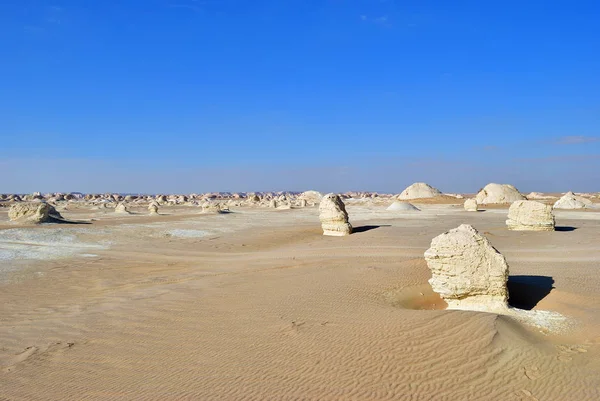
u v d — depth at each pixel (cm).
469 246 1087
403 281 1372
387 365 771
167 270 1836
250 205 8400
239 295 1284
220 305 1189
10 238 2538
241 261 1989
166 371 793
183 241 2750
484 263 1084
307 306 1128
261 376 752
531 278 1406
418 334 879
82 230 2898
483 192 7644
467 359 779
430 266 1128
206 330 994
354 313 1046
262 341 905
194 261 2052
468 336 849
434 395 680
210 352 867
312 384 716
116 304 1260
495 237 2512
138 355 872
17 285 1552
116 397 705
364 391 691
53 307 1267
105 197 13362
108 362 845
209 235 3066
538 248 2102
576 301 1145
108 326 1057
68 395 718
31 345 950
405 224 3659
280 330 960
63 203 8988
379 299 1184
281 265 1789
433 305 1212
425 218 4378
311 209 6806
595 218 4056
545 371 748
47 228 2880
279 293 1277
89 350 910
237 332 968
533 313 1055
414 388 699
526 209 2823
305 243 2666
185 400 683
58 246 2392
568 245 2178
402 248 2130
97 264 1953
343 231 2964
